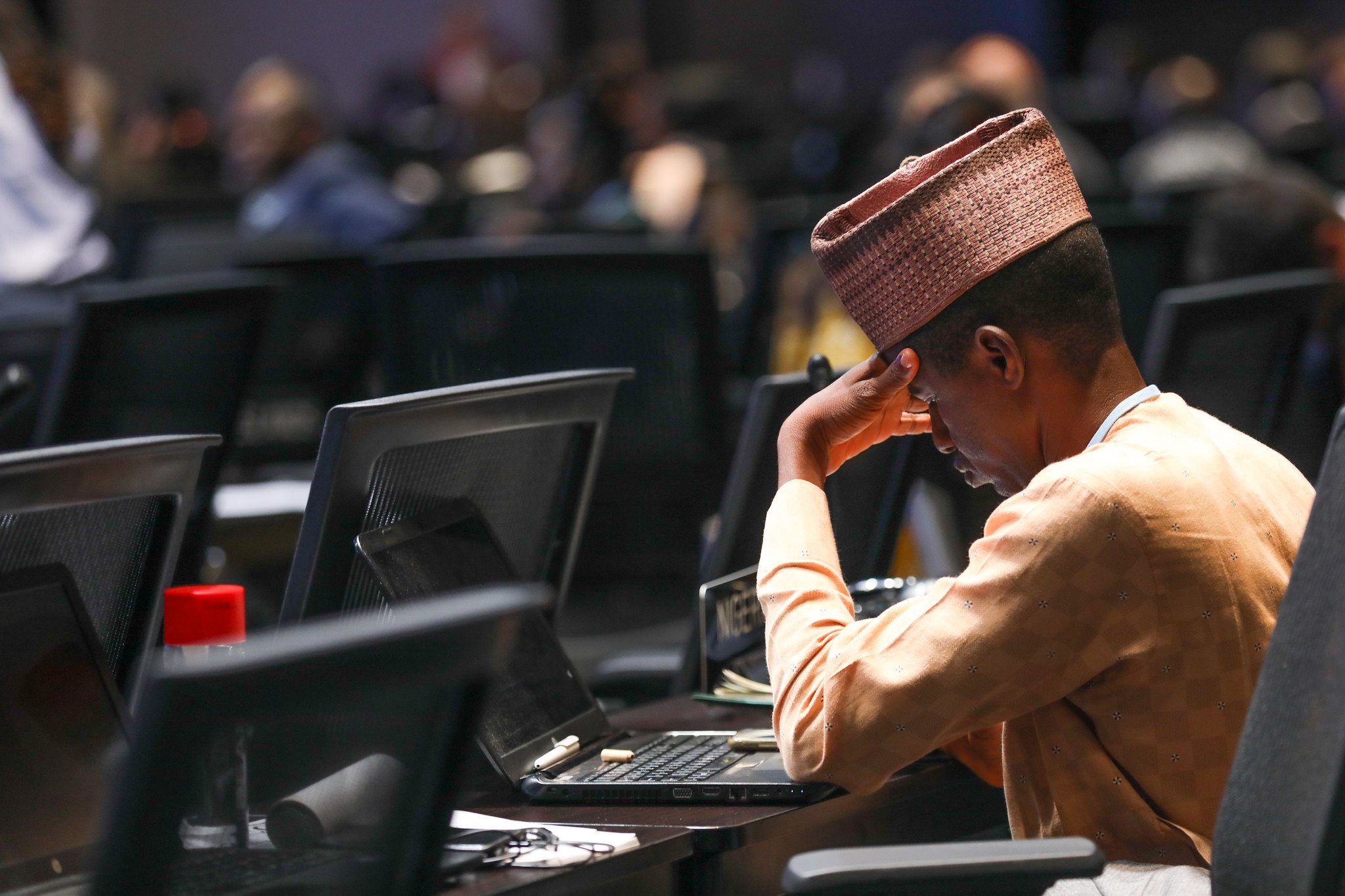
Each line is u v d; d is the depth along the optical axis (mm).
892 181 4758
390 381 9375
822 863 3662
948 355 4668
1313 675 3613
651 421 9516
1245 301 8328
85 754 4000
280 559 10023
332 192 14938
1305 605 3736
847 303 4891
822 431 5090
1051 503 4367
